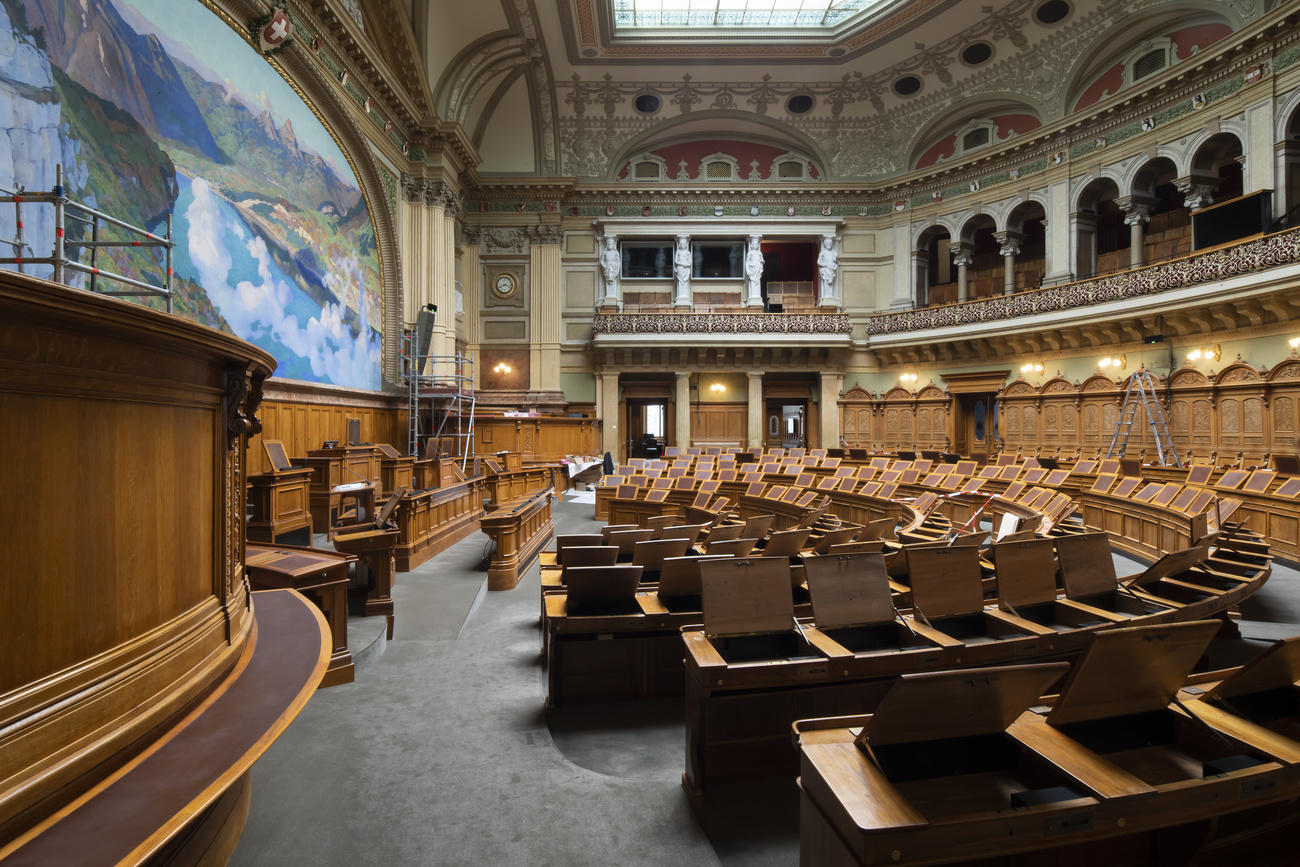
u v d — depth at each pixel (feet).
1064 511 24.16
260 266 31.86
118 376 5.45
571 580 12.53
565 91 67.62
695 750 9.23
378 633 15.58
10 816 4.43
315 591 13.38
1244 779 6.09
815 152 72.74
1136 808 5.82
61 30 20.63
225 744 5.82
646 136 71.92
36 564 4.83
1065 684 6.60
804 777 6.58
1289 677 7.30
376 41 46.34
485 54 57.57
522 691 13.37
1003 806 6.40
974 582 11.60
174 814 4.72
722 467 48.83
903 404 70.85
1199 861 6.64
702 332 70.44
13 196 14.07
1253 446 42.63
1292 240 38.86
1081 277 57.41
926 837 5.42
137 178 23.97
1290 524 25.90
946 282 76.13
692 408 75.61
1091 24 54.29
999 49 59.98
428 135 53.42
